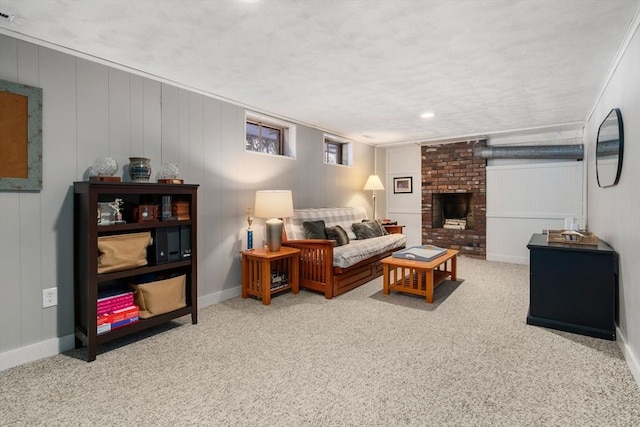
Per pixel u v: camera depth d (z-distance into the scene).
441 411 1.64
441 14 1.89
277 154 4.39
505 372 2.00
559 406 1.67
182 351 2.31
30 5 1.81
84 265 2.31
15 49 2.12
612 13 1.89
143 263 2.51
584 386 1.85
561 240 2.88
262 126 4.21
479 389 1.82
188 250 2.80
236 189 3.63
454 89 3.18
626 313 2.22
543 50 2.36
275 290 3.51
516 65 2.62
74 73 2.40
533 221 5.26
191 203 2.79
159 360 2.18
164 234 2.63
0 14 1.90
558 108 3.85
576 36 2.16
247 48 2.33
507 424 1.54
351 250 3.80
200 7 1.83
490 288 3.89
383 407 1.67
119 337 2.35
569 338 2.49
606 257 2.48
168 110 3.00
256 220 3.85
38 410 1.67
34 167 2.19
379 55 2.44
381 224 5.48
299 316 2.99
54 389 1.85
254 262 3.49
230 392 1.81
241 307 3.25
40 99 2.22
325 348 2.34
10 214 2.13
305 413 1.63
